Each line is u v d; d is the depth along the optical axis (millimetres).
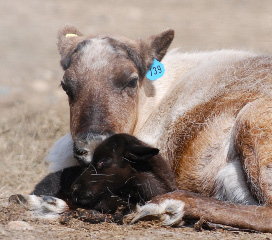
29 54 32000
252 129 10703
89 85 11922
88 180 11039
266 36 33812
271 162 10562
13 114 19578
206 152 11492
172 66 13789
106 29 36031
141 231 9953
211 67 12812
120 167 11078
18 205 11312
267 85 11516
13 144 17141
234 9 43062
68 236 9641
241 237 9758
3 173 15297
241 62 12531
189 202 10375
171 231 10039
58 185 12789
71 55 12508
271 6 43812
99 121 11492
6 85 24953
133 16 40719
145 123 12875
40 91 24125
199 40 32188
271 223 10180
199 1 46156
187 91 12562
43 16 41656
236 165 10953
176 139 12039
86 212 10719
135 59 12531
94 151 11180
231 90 11789
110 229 10102
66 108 20609
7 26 38906
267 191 10445
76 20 39625
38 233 9820
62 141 13289
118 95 11969
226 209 10289
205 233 9977
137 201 11062
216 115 11570
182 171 11758
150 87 13266
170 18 40031
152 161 11242
